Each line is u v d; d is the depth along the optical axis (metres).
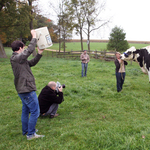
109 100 5.24
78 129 3.33
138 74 9.60
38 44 2.95
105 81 7.82
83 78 8.65
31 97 2.87
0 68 11.18
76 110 4.49
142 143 2.61
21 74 2.72
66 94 5.81
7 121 3.86
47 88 3.89
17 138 3.11
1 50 19.39
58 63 14.60
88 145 2.75
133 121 3.71
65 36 29.88
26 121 3.17
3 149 2.76
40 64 13.75
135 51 5.88
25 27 20.14
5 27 19.42
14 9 17.83
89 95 5.77
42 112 3.93
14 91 6.15
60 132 3.24
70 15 24.45
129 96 5.41
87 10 23.33
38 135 3.11
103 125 3.46
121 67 5.92
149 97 5.39
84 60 8.98
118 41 21.73
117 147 2.59
